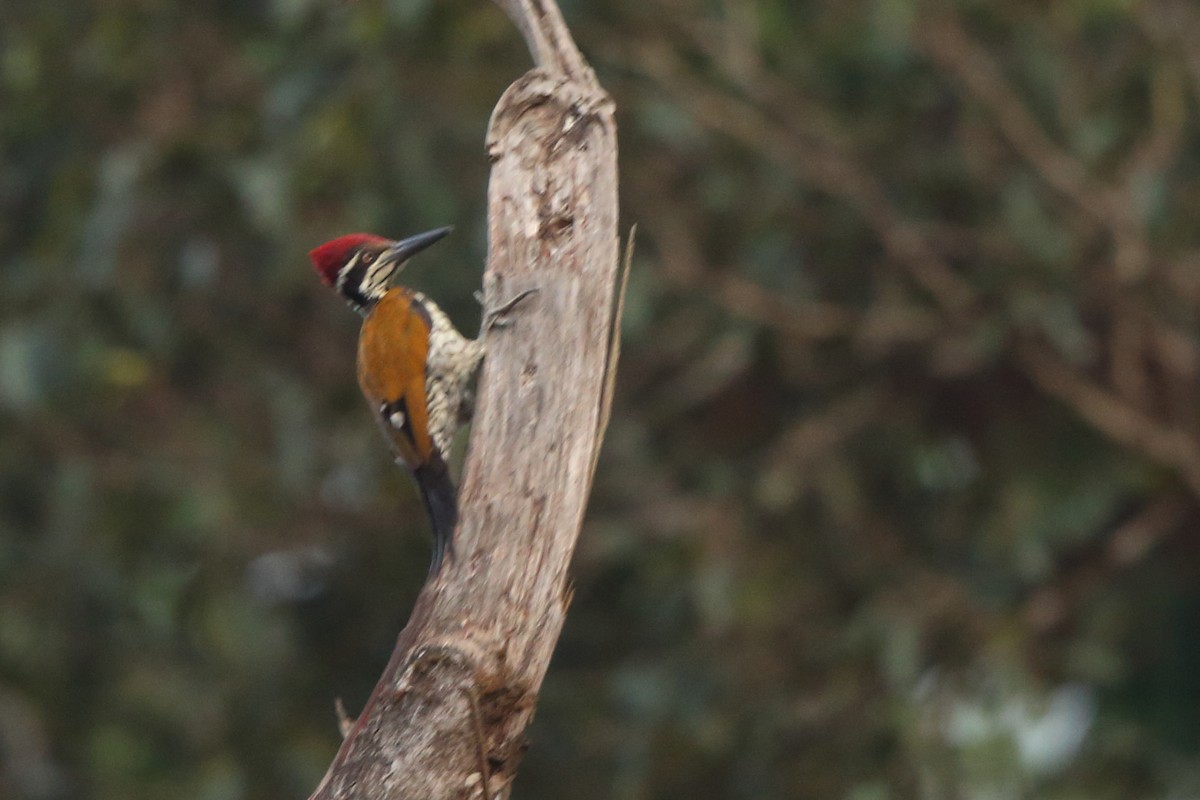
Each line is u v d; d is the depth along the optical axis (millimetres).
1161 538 14500
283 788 13211
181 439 13031
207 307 12945
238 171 11578
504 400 6441
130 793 12703
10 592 12680
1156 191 12859
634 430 13641
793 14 13062
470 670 5949
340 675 14141
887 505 14273
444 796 5930
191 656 13211
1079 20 13008
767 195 13195
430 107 12383
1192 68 13195
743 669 13242
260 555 13398
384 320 8047
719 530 13375
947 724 13031
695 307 13367
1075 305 13125
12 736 12781
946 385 13953
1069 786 13961
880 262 13602
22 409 12047
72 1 12336
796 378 13797
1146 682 14516
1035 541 13164
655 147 13328
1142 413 13344
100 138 12477
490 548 6227
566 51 6855
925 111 13602
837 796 13141
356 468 13523
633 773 12805
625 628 14086
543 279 6559
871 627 13016
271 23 12133
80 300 12016
